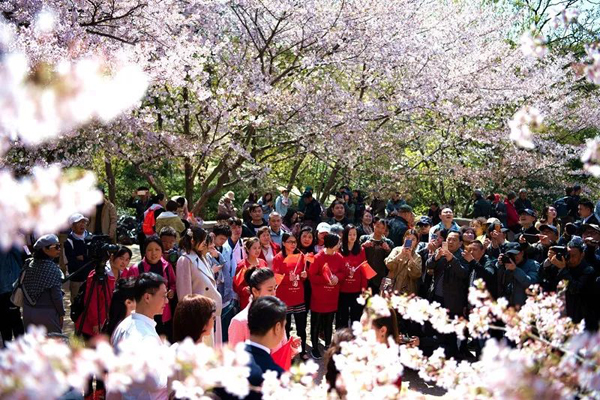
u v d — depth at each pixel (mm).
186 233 6391
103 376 1903
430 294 7363
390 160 17469
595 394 2055
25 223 1265
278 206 14555
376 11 14359
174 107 13500
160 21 10258
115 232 11539
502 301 2732
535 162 19109
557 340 2748
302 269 7637
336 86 14797
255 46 15008
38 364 1453
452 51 17281
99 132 11297
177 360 2002
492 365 2035
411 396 2516
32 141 1295
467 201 21281
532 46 2629
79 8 9586
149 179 14773
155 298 4223
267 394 2457
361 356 2594
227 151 14281
